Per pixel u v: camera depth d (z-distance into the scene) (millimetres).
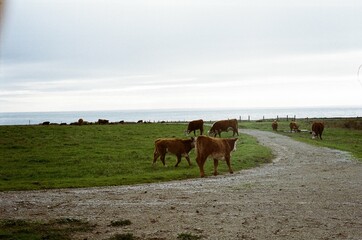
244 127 76875
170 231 11117
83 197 16703
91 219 12664
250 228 11391
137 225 11844
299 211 13625
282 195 16703
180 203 15156
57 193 17844
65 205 14984
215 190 18125
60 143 41562
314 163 29359
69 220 12273
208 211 13703
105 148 37844
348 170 25516
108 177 23016
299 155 34438
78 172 25125
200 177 23000
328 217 12695
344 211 13578
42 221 12305
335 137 58219
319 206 14438
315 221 12172
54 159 30812
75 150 36281
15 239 9961
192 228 11430
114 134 51062
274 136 55094
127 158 31703
